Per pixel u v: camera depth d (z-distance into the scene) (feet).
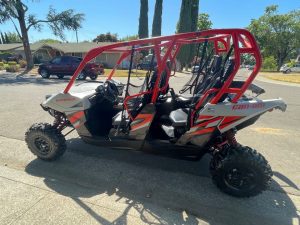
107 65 114.73
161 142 12.14
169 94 14.44
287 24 193.47
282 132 19.89
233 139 11.35
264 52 202.90
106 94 13.87
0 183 11.51
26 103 28.25
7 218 9.20
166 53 11.20
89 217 9.39
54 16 92.89
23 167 13.10
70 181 11.89
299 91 46.42
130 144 12.76
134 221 9.28
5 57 156.76
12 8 83.97
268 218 9.64
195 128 11.16
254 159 10.18
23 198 10.42
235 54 10.07
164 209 10.03
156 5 118.62
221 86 10.78
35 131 13.24
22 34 90.12
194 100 11.91
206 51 14.03
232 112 10.53
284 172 13.19
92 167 13.26
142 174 12.69
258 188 10.34
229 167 10.50
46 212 9.59
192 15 113.50
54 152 13.30
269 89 49.80
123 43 11.58
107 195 10.85
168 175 12.64
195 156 12.09
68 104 13.15
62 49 138.72
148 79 12.62
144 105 12.12
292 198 10.93
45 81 54.24
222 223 9.32
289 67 139.54
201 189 11.46
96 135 13.55
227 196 10.94
